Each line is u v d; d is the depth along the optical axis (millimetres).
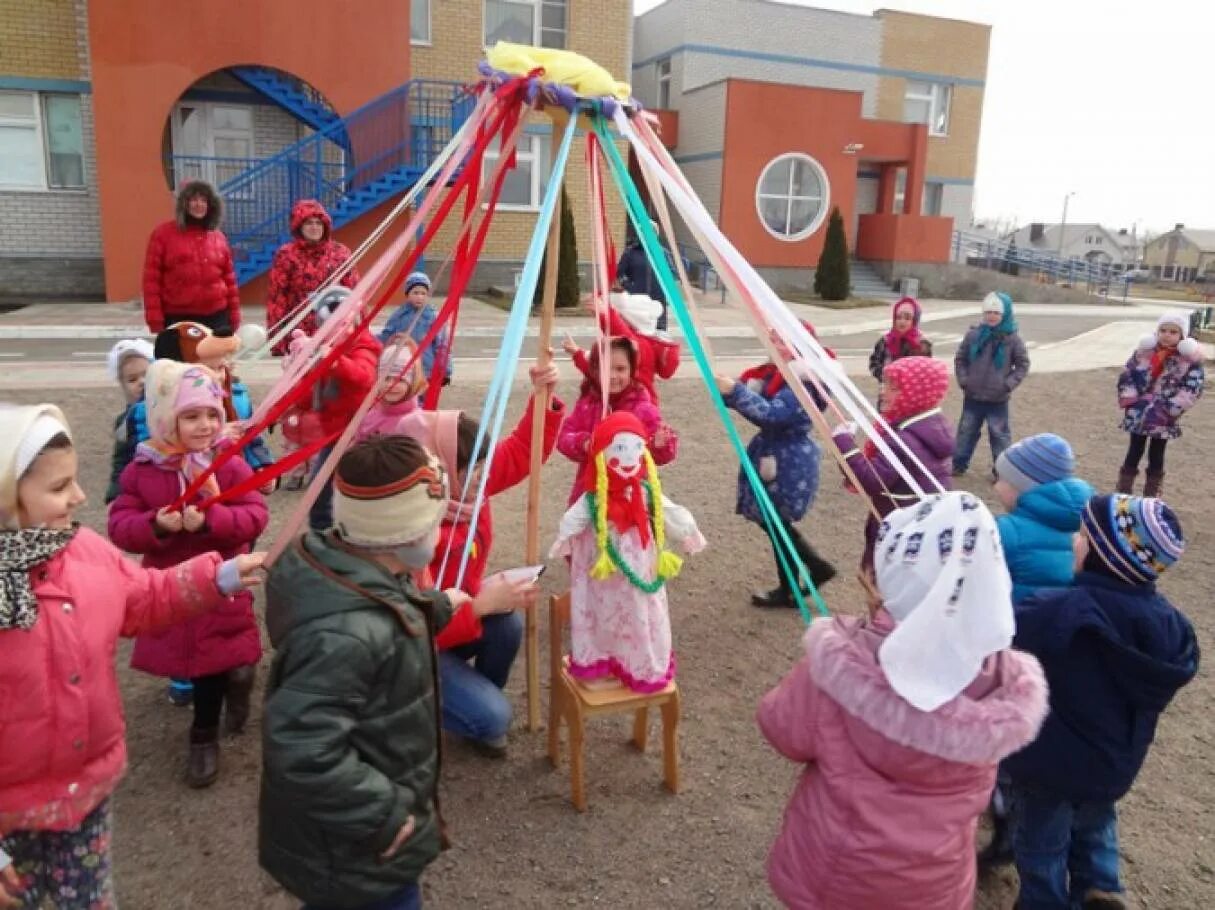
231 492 2898
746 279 2934
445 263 3236
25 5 15367
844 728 2029
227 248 7211
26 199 16047
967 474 7906
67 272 16422
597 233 3361
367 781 1880
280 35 15500
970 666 1857
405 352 3574
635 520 3055
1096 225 77312
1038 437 3090
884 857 1974
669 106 26453
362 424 3438
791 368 3057
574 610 3158
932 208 29516
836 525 6367
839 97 23031
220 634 3131
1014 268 29969
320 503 4578
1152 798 3381
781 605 4922
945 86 28672
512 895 2797
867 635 2057
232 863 2877
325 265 6469
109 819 2227
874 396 10430
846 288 22234
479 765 3439
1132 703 2398
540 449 3355
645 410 4289
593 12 18672
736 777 3428
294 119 17016
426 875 2859
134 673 4020
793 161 23062
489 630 3562
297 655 1893
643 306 4691
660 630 3166
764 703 2199
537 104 3080
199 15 15031
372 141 16141
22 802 2010
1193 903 2854
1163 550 2359
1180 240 72812
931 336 17000
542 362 3318
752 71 26188
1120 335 18078
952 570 1852
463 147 3057
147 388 3086
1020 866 2562
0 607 1894
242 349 4156
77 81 15805
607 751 3570
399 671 1969
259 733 3566
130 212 15203
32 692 1974
